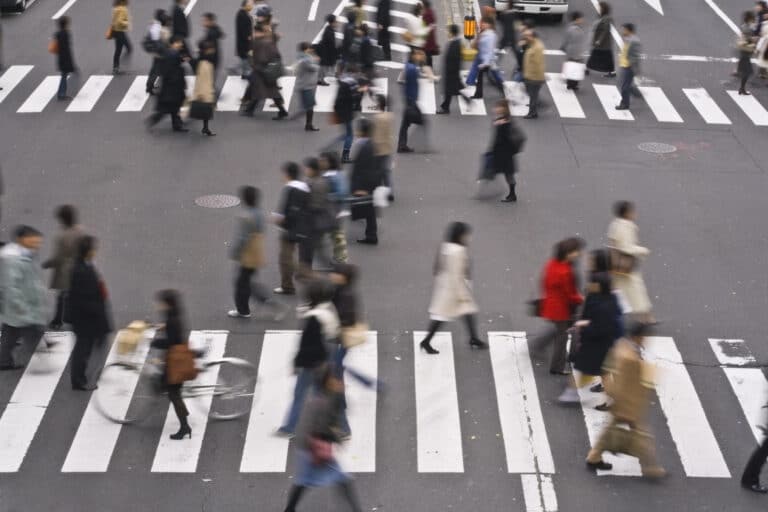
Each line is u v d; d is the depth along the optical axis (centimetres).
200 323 2100
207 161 2936
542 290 1995
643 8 4691
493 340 2066
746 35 3603
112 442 1755
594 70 3791
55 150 2995
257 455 1723
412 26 3666
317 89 3559
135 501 1617
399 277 2295
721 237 2553
